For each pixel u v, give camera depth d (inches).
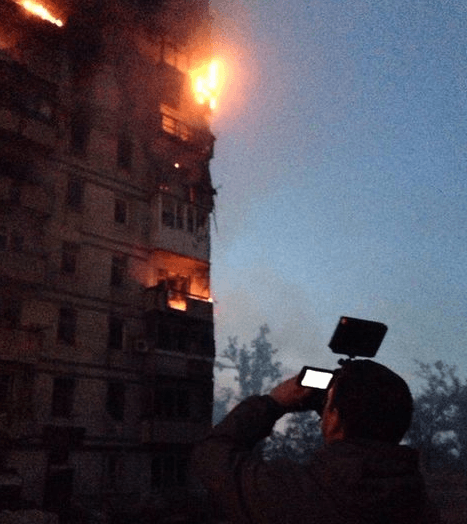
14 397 833.5
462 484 1172.5
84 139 1051.9
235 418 55.1
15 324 847.1
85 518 824.3
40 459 844.0
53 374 895.7
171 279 1115.3
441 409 2448.3
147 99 1173.7
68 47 1065.5
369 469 48.0
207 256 1149.1
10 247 879.1
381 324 57.3
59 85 1026.7
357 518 46.7
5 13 947.3
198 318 1095.0
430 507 52.8
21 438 826.8
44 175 967.6
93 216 1018.7
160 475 991.6
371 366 53.8
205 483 52.6
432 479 1229.1
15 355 835.4
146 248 1080.8
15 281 871.1
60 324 928.3
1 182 879.1
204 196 1198.3
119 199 1069.1
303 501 47.4
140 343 999.6
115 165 1079.6
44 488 832.9
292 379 56.4
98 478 903.1
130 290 1038.4
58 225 965.2
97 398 941.2
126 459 949.2
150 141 1147.3
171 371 1021.2
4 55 956.6
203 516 949.8
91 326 965.2
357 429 50.9
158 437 967.6
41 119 943.0
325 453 50.3
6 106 900.0
